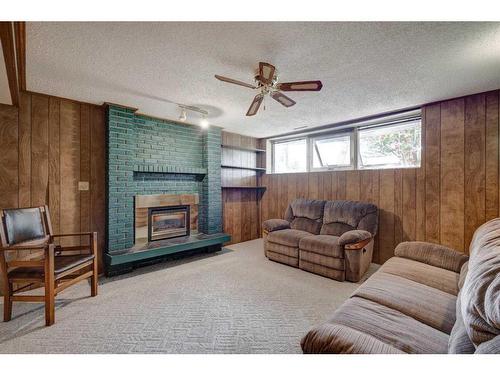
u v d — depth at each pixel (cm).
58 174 292
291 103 230
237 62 205
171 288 272
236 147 483
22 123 269
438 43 176
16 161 266
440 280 184
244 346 175
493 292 83
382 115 353
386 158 375
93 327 196
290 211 430
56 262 224
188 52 190
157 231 374
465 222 283
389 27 159
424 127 313
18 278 202
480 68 214
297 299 248
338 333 104
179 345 175
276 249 365
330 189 417
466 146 282
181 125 409
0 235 200
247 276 310
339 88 259
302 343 110
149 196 361
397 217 339
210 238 391
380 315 139
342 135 423
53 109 288
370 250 331
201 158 436
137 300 243
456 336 102
